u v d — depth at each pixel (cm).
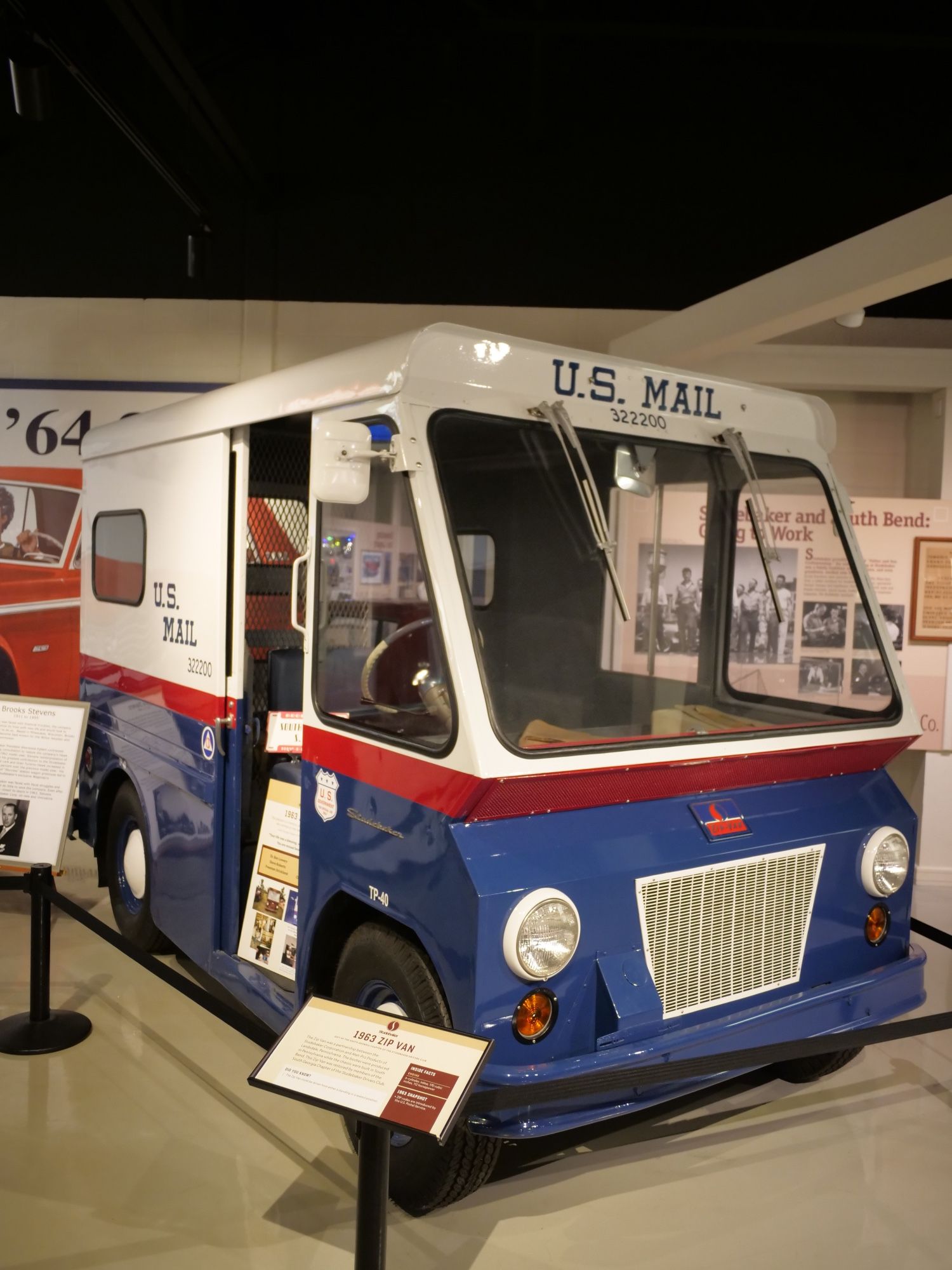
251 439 354
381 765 251
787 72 573
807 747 271
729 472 298
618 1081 213
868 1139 302
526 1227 256
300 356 633
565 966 223
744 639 303
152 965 287
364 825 258
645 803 251
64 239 642
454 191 612
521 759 223
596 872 229
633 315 608
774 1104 323
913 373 581
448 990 222
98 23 591
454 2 520
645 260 604
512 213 610
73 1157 282
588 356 271
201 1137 294
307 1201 265
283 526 367
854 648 305
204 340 639
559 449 262
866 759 292
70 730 384
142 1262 239
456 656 228
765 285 466
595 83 589
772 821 265
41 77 421
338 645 273
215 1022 370
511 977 217
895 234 398
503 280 614
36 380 652
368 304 625
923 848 586
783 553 306
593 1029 230
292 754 351
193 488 356
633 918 235
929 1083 339
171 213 634
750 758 259
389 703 251
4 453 658
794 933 267
